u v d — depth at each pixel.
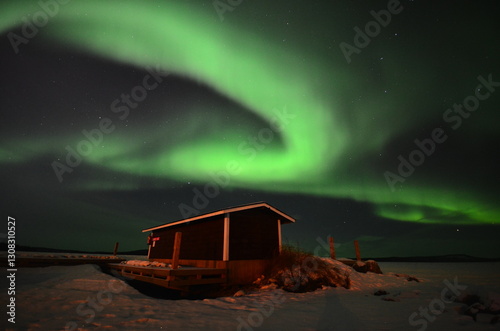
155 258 17.36
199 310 6.07
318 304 7.09
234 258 10.72
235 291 9.83
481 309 5.48
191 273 9.38
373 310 6.29
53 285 8.57
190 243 13.39
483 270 26.39
